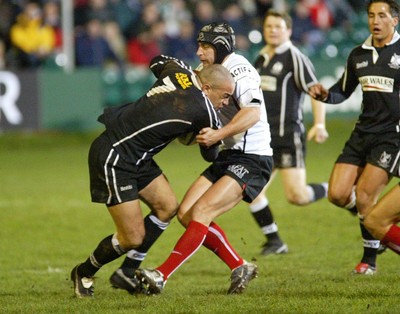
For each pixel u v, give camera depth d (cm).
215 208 2419
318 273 2861
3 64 7181
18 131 7062
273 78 3441
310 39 7744
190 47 7738
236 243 3578
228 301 2291
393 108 2734
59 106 7162
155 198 2473
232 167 2456
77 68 7338
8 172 5903
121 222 2381
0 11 7425
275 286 2570
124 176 2348
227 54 2461
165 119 2300
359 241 3519
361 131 2811
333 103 2905
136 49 7675
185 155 6756
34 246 3559
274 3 7731
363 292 2353
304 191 3494
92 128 7281
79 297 2511
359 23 8094
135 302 2330
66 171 5909
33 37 7319
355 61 2795
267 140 2517
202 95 2314
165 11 8012
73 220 4159
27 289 2741
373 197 2755
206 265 3128
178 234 3778
